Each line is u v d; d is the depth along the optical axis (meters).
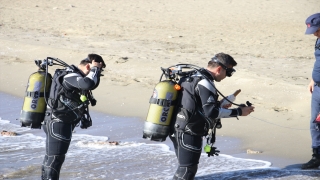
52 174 11.43
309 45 36.91
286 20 48.41
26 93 11.95
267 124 17.52
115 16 48.72
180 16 49.59
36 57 29.66
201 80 10.77
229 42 37.56
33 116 11.84
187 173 11.01
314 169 13.57
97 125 18.84
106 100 21.81
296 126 17.09
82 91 11.46
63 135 11.47
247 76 24.09
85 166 14.26
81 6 53.94
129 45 34.84
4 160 14.85
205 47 35.31
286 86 21.70
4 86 24.72
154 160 14.70
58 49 30.97
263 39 38.94
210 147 11.38
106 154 15.34
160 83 11.08
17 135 17.62
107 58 28.41
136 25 44.06
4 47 31.31
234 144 16.03
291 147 15.37
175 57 30.80
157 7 54.53
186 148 10.91
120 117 19.80
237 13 51.84
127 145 16.20
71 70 11.51
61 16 47.72
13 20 44.56
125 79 24.70
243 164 14.19
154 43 36.19
